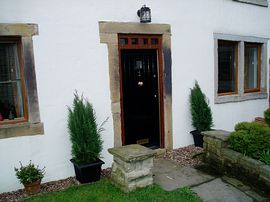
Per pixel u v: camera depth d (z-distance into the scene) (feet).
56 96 14.70
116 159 13.61
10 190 13.82
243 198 12.25
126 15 16.48
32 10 13.78
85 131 14.28
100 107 16.01
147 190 12.94
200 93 19.48
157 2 17.65
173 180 14.21
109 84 16.17
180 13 18.75
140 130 18.21
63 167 15.16
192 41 19.57
